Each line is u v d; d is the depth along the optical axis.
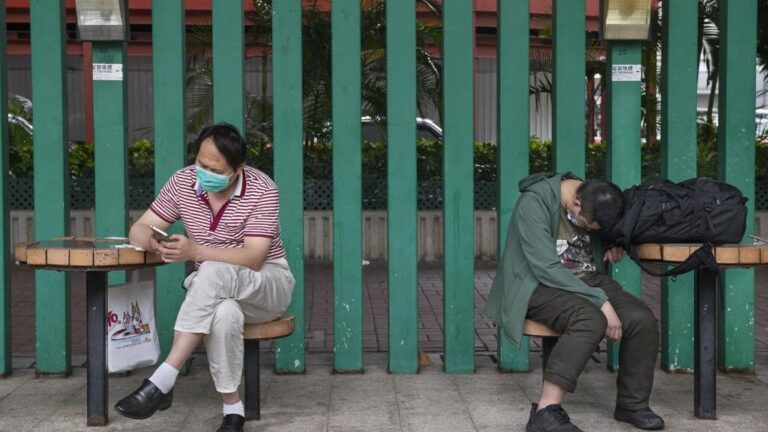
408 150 4.79
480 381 4.75
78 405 4.30
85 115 11.99
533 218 3.86
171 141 4.75
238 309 3.61
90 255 3.56
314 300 7.63
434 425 3.99
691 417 4.08
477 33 12.73
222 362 3.62
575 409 4.23
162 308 4.82
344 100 4.75
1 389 4.60
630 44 4.82
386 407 4.27
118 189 4.76
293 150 4.75
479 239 9.84
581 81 4.79
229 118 4.73
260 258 3.69
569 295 3.79
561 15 4.77
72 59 12.77
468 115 4.78
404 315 4.86
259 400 4.05
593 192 3.81
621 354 3.94
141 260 3.64
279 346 4.86
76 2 4.64
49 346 4.82
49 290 4.80
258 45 9.93
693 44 4.81
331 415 4.14
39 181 4.77
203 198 3.82
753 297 4.89
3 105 4.79
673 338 4.88
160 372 3.53
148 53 12.50
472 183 4.82
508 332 3.92
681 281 4.86
